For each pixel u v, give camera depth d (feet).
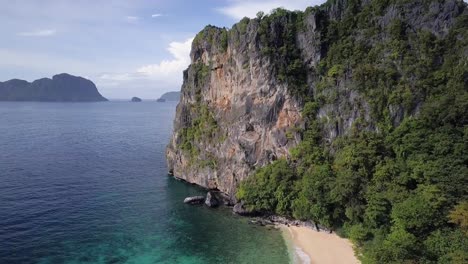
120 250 183.52
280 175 228.02
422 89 208.54
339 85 237.25
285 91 248.32
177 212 234.38
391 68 222.07
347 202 193.26
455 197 159.43
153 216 227.20
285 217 222.48
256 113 255.29
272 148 250.16
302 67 255.09
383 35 236.02
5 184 278.46
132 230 206.59
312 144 233.96
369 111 220.02
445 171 166.81
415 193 173.37
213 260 175.52
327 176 207.41
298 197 215.31
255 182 237.66
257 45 253.65
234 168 260.21
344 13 256.32
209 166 276.82
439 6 221.25
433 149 181.27
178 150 310.65
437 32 219.61
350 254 177.78
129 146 473.26
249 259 176.35
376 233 174.60
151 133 621.31
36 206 235.20
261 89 253.65
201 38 304.50
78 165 349.82
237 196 240.53
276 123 249.75
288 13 264.31
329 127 234.58
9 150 412.77
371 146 203.00
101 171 329.31
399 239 152.56
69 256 175.94
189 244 191.42
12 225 205.16
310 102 245.65
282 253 181.68
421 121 193.77
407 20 229.66
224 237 199.62
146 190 277.44
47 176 305.32
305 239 195.31
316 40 253.24
